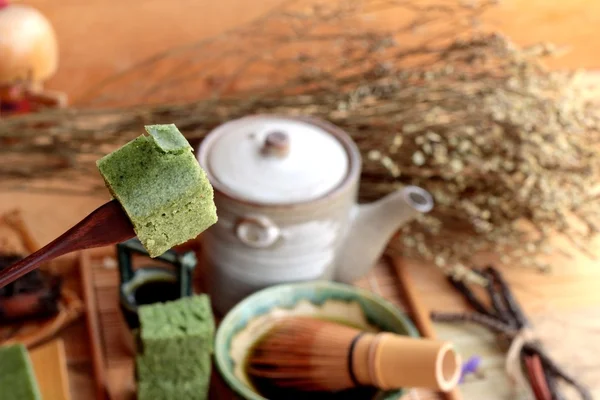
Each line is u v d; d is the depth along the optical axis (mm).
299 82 744
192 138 720
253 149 626
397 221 637
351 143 648
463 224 729
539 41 862
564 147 672
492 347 663
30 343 625
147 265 689
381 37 771
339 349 588
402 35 825
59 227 720
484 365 650
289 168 619
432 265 717
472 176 693
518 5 836
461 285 698
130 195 395
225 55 819
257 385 605
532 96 691
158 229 400
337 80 736
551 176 687
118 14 781
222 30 808
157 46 804
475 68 745
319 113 709
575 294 703
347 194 621
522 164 674
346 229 645
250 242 615
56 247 396
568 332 675
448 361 573
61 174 750
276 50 822
